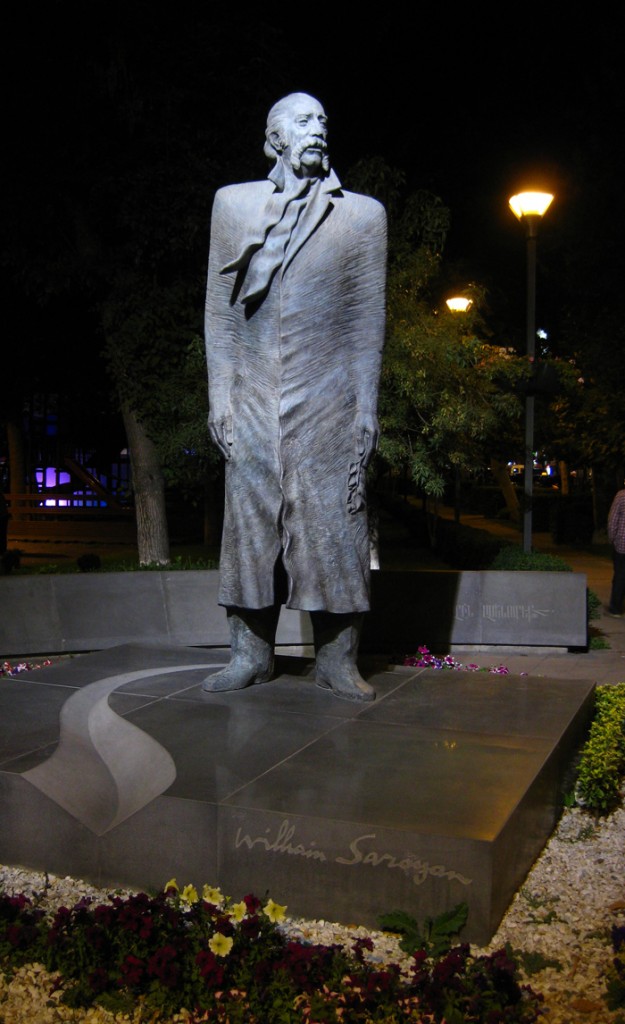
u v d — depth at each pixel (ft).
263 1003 11.47
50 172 43.62
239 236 18.84
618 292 61.00
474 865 12.64
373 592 33.37
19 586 30.50
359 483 19.01
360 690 19.42
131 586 31.73
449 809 13.73
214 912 12.66
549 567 37.35
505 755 16.17
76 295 57.06
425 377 38.04
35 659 31.14
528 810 14.74
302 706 18.94
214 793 14.26
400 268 40.75
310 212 18.61
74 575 31.30
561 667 31.07
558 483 167.94
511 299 70.64
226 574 19.56
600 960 12.61
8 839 15.17
